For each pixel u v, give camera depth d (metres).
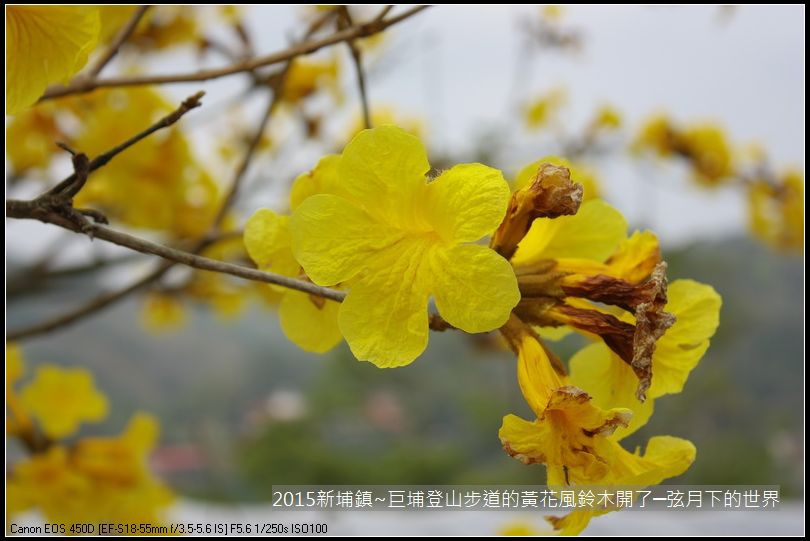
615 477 1.41
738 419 9.50
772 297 8.96
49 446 2.81
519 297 1.26
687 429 9.52
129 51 3.19
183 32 3.17
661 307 1.32
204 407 12.29
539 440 1.29
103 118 2.88
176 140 3.04
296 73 3.52
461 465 10.36
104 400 2.98
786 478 9.00
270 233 1.53
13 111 1.43
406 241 1.35
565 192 1.35
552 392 1.29
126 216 3.17
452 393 11.23
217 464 8.71
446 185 1.32
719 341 8.89
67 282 3.42
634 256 1.49
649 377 1.29
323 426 11.16
